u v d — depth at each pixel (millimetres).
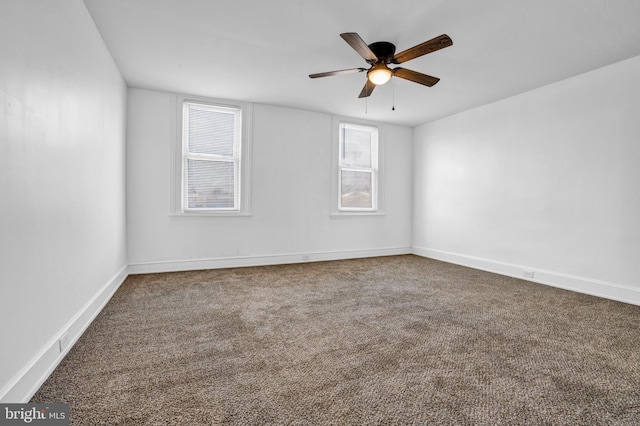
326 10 2314
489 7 2250
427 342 2074
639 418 1341
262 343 2041
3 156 1260
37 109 1540
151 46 2844
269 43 2799
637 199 2941
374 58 2473
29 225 1460
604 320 2488
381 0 2193
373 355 1891
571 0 2162
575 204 3404
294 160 4777
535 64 3154
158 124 3990
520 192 3967
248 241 4512
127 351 1907
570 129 3455
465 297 3094
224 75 3506
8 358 1283
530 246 3846
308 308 2730
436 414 1355
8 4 1299
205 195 4305
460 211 4816
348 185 5281
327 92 4031
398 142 5637
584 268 3320
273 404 1414
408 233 5730
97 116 2529
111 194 3014
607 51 2875
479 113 4527
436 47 2256
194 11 2332
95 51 2480
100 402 1409
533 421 1316
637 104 2941
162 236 4047
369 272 4184
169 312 2596
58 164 1777
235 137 4461
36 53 1532
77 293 2078
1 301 1241
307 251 4914
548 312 2672
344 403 1427
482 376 1663
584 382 1613
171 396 1466
